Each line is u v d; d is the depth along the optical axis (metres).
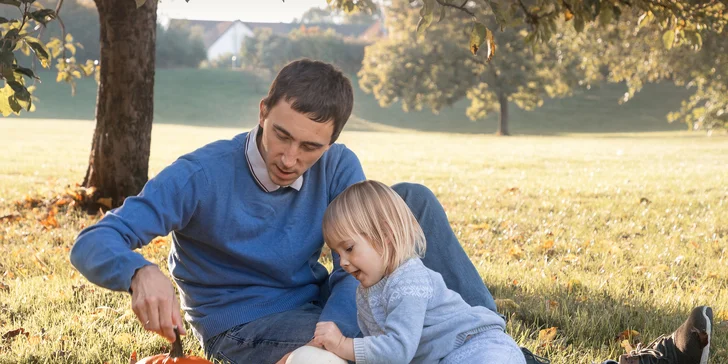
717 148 26.14
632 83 20.81
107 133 7.77
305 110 2.30
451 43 45.16
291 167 2.44
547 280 4.91
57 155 18.62
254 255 2.65
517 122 60.00
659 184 12.29
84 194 7.95
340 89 2.37
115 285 2.07
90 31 68.75
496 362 2.32
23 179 12.01
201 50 91.00
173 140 28.06
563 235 7.18
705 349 2.80
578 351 3.47
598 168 16.91
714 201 9.87
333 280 2.89
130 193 7.82
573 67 42.47
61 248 5.95
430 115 63.50
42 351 3.22
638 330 3.87
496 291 4.57
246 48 88.06
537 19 5.39
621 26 17.31
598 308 4.21
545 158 20.73
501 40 43.47
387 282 2.46
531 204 9.66
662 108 61.59
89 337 3.44
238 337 2.69
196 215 2.55
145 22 7.59
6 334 3.51
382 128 53.16
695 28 6.50
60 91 62.94
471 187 12.14
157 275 2.08
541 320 4.02
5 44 3.29
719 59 19.16
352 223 2.47
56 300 4.19
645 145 29.39
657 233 7.36
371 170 16.06
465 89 45.94
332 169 2.87
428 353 2.41
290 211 2.71
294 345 2.60
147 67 7.68
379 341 2.31
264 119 2.43
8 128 32.28
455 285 2.88
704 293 4.75
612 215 8.52
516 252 6.17
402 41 48.06
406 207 2.55
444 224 2.91
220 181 2.54
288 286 2.79
